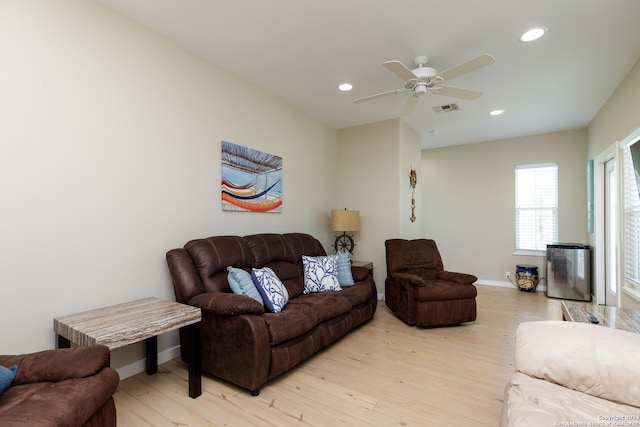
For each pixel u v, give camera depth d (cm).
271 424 184
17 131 185
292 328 237
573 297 474
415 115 452
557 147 534
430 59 298
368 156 490
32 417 113
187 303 241
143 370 248
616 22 241
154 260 257
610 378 130
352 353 287
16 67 185
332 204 505
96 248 220
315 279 343
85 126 215
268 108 378
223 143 316
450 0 220
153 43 258
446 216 629
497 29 252
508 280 570
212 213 307
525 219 562
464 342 312
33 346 190
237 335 218
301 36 265
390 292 409
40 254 194
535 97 384
